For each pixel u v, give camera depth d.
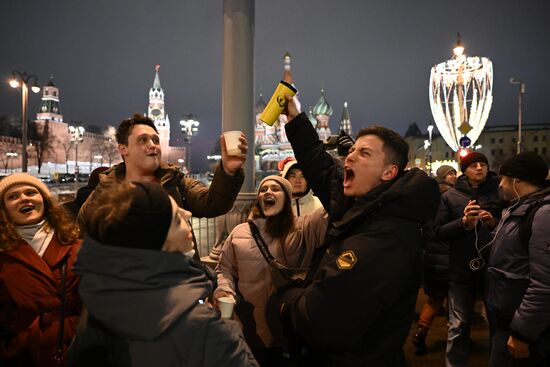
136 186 1.05
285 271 2.15
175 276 1.03
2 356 1.78
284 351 1.77
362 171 1.57
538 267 1.91
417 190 1.46
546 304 1.87
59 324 1.84
